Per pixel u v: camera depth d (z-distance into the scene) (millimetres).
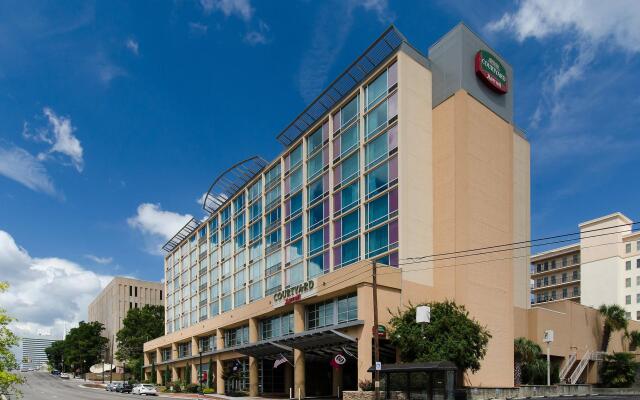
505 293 41375
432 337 32812
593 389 45094
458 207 38781
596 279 86250
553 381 46719
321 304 42094
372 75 42844
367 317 35188
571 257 91688
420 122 40750
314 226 48281
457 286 37812
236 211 66750
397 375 29719
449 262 38562
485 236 40406
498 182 42844
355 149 43656
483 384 37594
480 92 42688
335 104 46812
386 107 41031
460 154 39656
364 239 41344
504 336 40469
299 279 49531
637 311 80812
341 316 39156
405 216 38062
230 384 58906
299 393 41344
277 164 56781
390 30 41062
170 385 69500
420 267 38375
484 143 42062
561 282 92250
